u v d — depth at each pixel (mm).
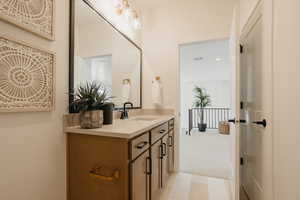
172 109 2447
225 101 6930
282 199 994
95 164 1094
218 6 2271
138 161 1167
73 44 1236
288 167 937
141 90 2551
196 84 7258
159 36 2541
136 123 1449
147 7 2559
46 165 1022
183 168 2473
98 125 1176
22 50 885
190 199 1664
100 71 1607
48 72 1029
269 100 1137
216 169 2432
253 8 1494
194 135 5062
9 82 821
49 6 1040
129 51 2205
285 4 956
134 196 1105
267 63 1169
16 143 863
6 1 808
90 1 1467
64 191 1146
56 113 1092
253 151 1560
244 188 1863
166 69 2494
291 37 904
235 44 1507
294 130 883
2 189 804
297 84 859
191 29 2383
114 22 1870
